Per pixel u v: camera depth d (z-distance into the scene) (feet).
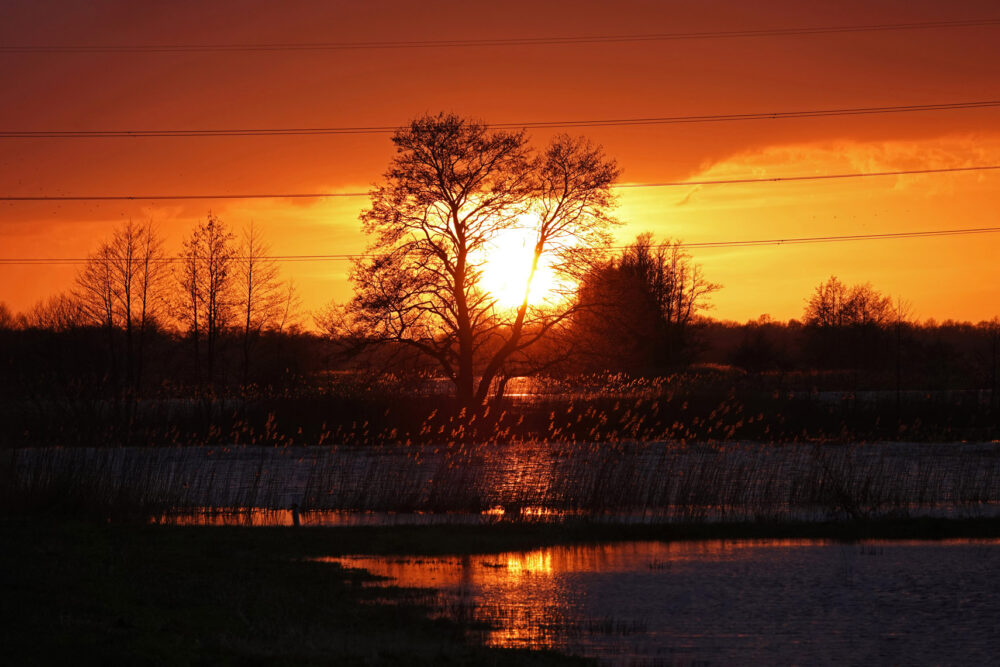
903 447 170.30
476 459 145.07
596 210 205.26
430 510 111.96
